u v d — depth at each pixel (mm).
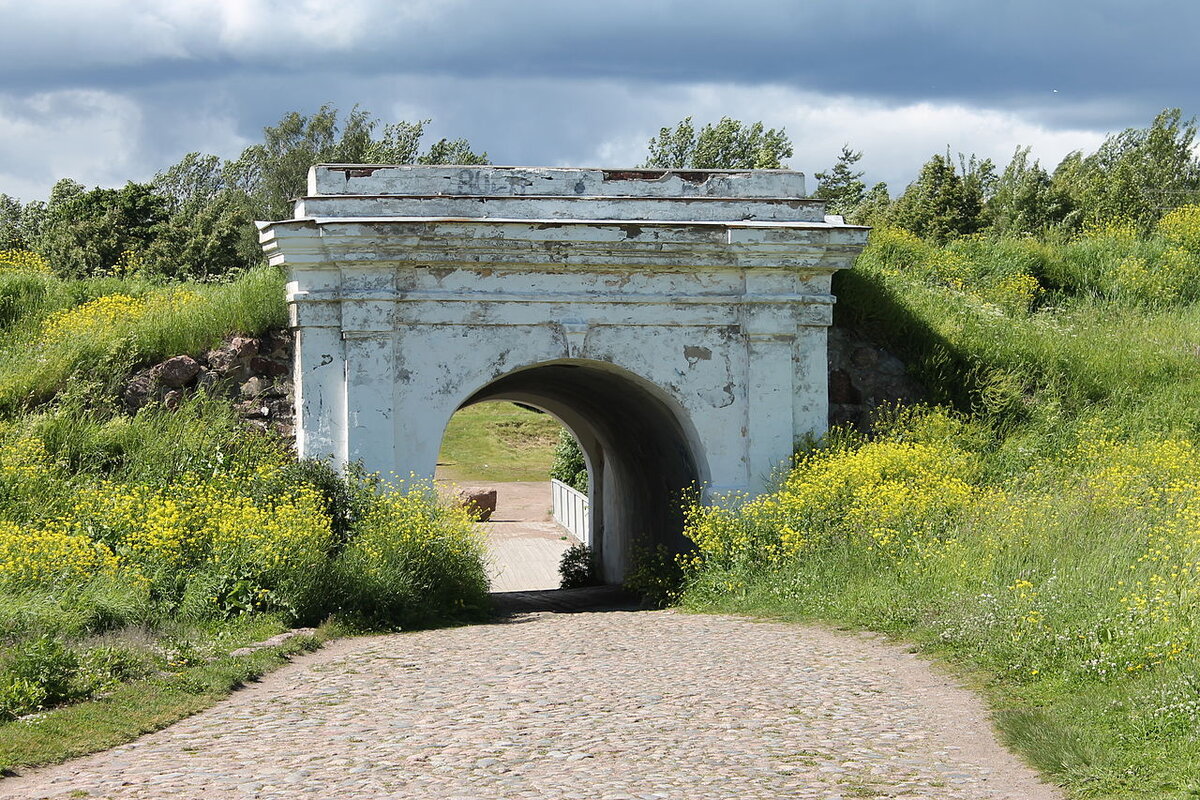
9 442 14508
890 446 15273
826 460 15484
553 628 12562
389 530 13789
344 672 10055
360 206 15086
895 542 13148
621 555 21203
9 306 18234
